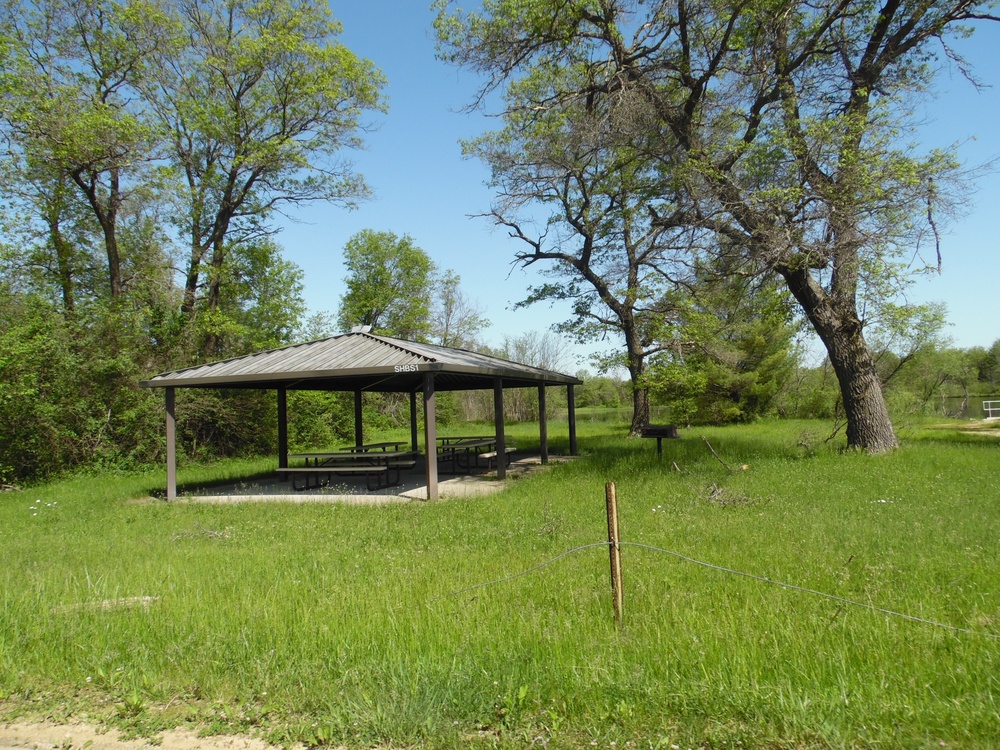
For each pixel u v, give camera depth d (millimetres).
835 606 4941
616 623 4707
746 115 15211
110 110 20625
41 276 23031
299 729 3520
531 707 3609
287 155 24391
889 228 12508
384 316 43281
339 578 6344
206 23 23828
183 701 3971
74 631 4957
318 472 15406
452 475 16625
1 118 19422
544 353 45562
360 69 24688
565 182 22531
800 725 3225
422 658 4137
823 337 15281
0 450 17094
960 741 3088
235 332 23500
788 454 15016
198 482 17156
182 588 6109
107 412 19344
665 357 24453
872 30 14531
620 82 15234
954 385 42469
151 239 25344
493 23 15641
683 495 10352
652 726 3357
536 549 7363
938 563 6066
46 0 20875
